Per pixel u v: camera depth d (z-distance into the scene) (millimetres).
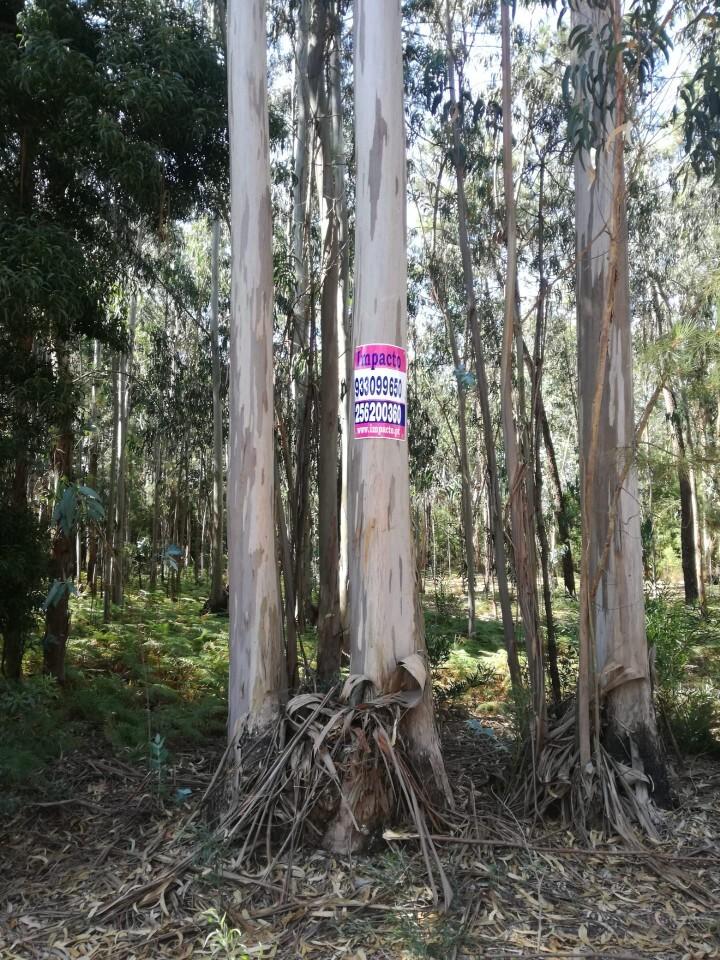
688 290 8812
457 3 7773
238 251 4879
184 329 18516
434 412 17062
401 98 4527
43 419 7254
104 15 7059
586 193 5113
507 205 4816
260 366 4848
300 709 4484
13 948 3311
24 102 6688
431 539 19234
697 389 4930
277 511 5621
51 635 7812
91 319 7516
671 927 3441
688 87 5273
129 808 4797
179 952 3264
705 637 7840
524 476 4984
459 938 3215
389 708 4227
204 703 7535
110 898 3711
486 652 11852
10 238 6129
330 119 9484
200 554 29125
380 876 3707
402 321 4473
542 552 5746
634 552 4977
